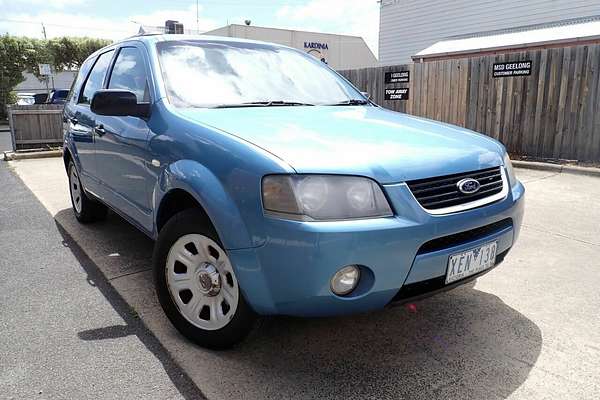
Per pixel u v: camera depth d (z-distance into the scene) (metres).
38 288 3.27
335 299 1.99
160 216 2.70
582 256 3.80
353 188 1.99
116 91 2.79
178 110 2.71
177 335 2.62
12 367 2.33
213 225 2.21
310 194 1.94
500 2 14.10
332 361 2.38
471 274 2.29
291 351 2.46
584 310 2.92
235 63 3.29
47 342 2.56
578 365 2.34
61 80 40.28
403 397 2.11
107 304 3.03
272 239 1.98
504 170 2.57
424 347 2.51
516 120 7.99
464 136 2.72
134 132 2.97
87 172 4.11
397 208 2.02
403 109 9.60
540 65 7.57
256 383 2.20
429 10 16.02
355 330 2.68
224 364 2.34
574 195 5.70
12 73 27.08
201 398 2.11
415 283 2.12
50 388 2.17
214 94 2.97
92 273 3.54
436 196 2.14
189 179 2.29
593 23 11.55
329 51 24.92
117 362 2.38
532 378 2.24
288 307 2.05
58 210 5.42
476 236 2.30
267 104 3.02
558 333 2.65
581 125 7.27
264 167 2.02
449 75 8.76
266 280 2.04
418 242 2.03
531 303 3.02
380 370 2.31
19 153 10.12
